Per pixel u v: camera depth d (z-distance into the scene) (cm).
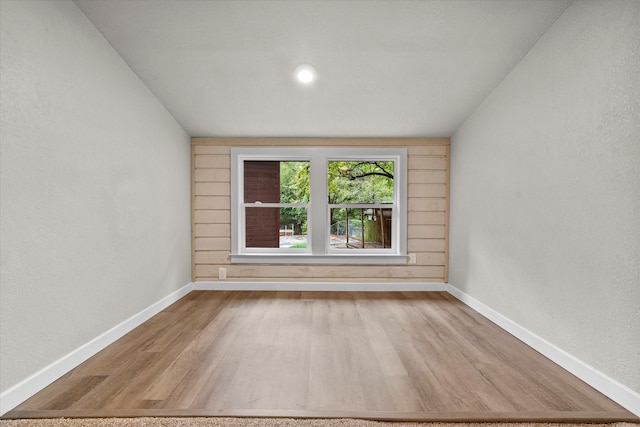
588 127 204
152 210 323
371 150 412
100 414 167
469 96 327
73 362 217
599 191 195
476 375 209
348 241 428
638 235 172
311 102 345
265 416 166
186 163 401
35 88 191
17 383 179
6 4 173
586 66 206
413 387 194
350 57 284
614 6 186
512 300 280
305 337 267
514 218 278
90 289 237
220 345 251
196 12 241
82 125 229
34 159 190
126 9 235
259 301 367
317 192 415
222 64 291
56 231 206
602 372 192
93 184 240
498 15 238
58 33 208
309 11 241
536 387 196
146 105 314
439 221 414
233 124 384
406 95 331
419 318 314
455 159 396
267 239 430
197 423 160
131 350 243
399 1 232
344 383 198
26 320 185
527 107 264
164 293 347
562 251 224
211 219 415
